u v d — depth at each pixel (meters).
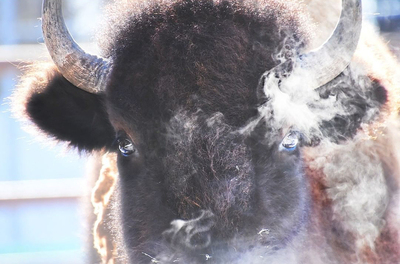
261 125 7.09
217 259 6.69
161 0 7.94
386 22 14.47
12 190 18.00
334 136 8.24
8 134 23.08
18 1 24.53
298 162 7.85
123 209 7.90
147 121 7.19
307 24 8.40
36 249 18.08
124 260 8.16
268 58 7.30
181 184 6.87
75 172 22.45
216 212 6.73
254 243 6.87
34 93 8.57
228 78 7.06
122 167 7.79
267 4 7.88
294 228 7.60
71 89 8.37
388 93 8.11
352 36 7.63
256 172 7.04
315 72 7.67
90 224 10.63
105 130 8.60
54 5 7.99
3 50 21.12
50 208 19.31
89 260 10.60
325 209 8.67
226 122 6.93
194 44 7.19
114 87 7.52
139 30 7.61
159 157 7.11
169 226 6.95
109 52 8.16
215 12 7.52
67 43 8.11
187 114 6.95
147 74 7.23
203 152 6.86
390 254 8.73
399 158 8.96
